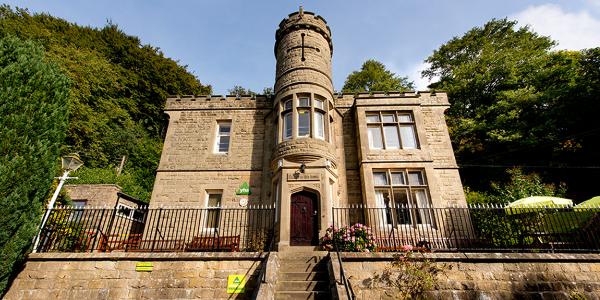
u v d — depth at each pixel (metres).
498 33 26.72
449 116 23.06
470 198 14.76
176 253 7.13
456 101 23.81
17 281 6.76
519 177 15.84
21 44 7.15
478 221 10.30
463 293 6.32
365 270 6.67
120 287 6.81
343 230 8.55
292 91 12.29
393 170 11.50
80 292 6.74
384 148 11.91
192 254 7.11
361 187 11.44
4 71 6.37
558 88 18.66
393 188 11.16
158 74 29.09
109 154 22.81
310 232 9.78
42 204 6.93
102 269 6.97
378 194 11.14
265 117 13.27
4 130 6.11
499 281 6.45
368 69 27.81
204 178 11.92
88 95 21.84
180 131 13.12
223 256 7.10
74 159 8.27
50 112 7.12
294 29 14.40
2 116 6.15
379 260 6.77
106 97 24.64
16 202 6.18
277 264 6.90
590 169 16.73
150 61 29.27
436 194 10.84
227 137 13.35
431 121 12.95
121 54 28.59
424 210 10.70
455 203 11.07
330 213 10.40
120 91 26.22
